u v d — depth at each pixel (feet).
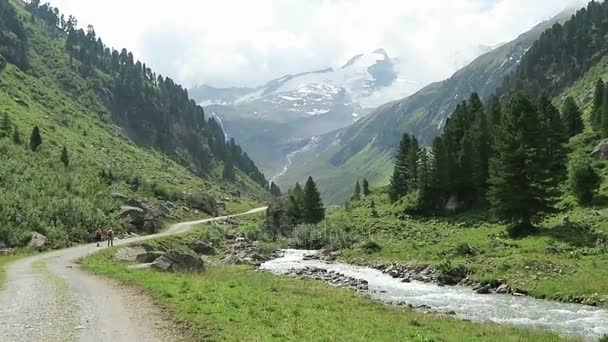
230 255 273.33
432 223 322.34
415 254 238.89
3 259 181.27
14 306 85.87
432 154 396.98
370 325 83.05
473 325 98.27
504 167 241.76
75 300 91.45
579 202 271.69
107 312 80.18
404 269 212.64
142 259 183.42
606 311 129.29
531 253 198.49
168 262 153.69
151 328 69.51
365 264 245.04
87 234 262.06
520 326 104.63
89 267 153.48
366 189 565.94
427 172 355.97
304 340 64.90
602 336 95.91
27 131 535.60
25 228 227.20
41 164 386.11
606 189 279.49
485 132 340.39
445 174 342.85
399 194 421.59
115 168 579.89
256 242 359.05
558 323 114.21
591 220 232.12
